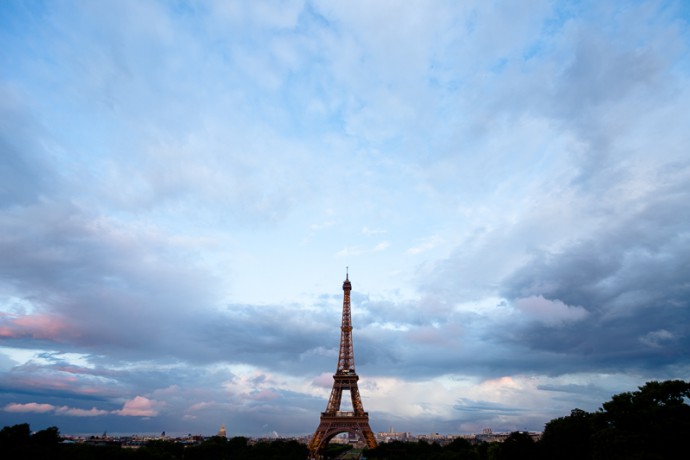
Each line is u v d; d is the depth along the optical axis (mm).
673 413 196250
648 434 191625
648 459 176250
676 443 185125
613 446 194375
